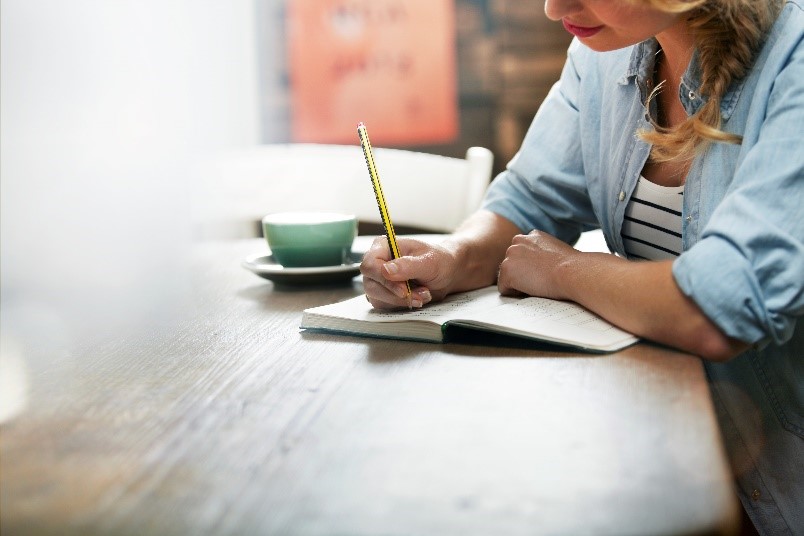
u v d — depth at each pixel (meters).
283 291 1.44
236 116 3.35
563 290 1.16
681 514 0.62
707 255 0.98
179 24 3.26
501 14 3.29
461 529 0.61
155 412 0.86
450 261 1.22
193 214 2.88
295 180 2.13
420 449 0.74
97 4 3.19
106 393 0.93
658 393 0.86
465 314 1.11
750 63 1.12
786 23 1.10
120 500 0.67
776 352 1.22
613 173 1.35
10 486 0.70
